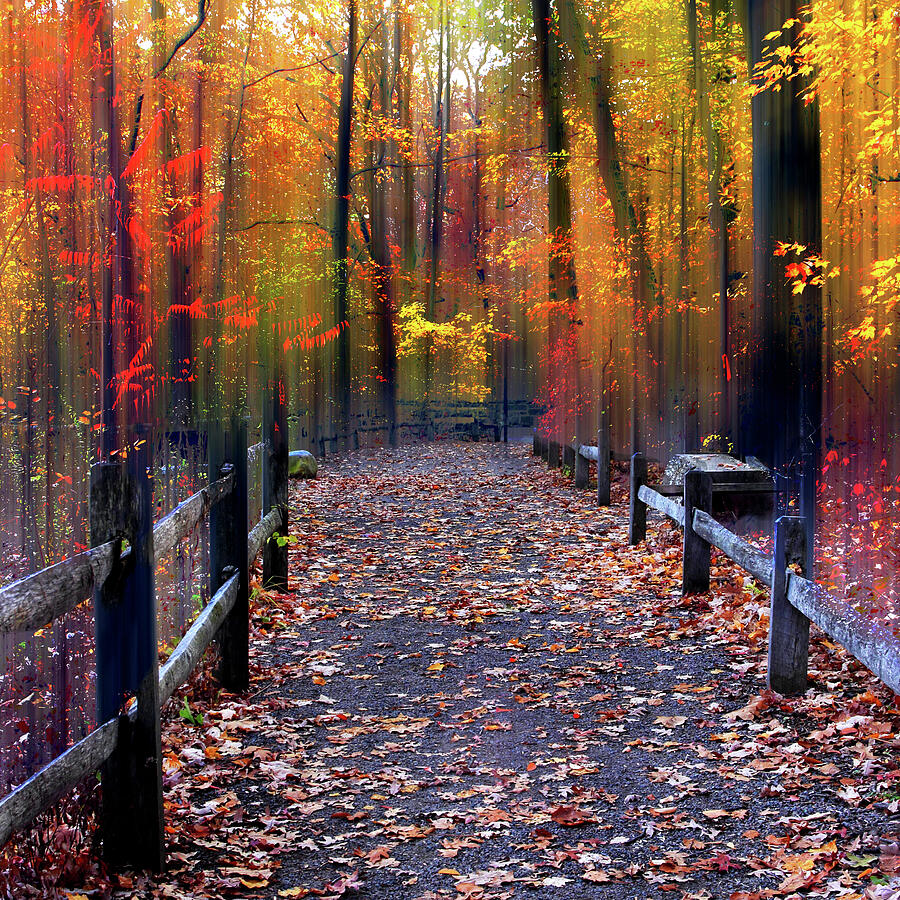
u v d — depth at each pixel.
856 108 8.45
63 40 7.81
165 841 3.64
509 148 22.70
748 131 11.40
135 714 3.33
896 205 8.62
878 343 8.49
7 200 7.43
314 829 3.86
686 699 5.30
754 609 6.55
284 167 17.97
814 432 8.45
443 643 6.72
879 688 4.96
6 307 7.02
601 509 12.37
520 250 19.73
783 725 4.73
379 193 26.28
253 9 14.16
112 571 3.21
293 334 17.59
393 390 26.03
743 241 11.20
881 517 7.61
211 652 5.61
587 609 7.48
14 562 5.06
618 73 14.71
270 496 8.23
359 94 23.62
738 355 10.62
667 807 3.94
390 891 3.35
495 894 3.30
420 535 11.09
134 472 3.31
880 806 3.71
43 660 3.99
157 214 9.69
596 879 3.37
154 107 10.23
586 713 5.20
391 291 27.02
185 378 8.75
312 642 6.79
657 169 14.64
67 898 2.98
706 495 7.37
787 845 3.52
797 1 8.21
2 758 3.63
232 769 4.45
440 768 4.51
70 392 6.67
